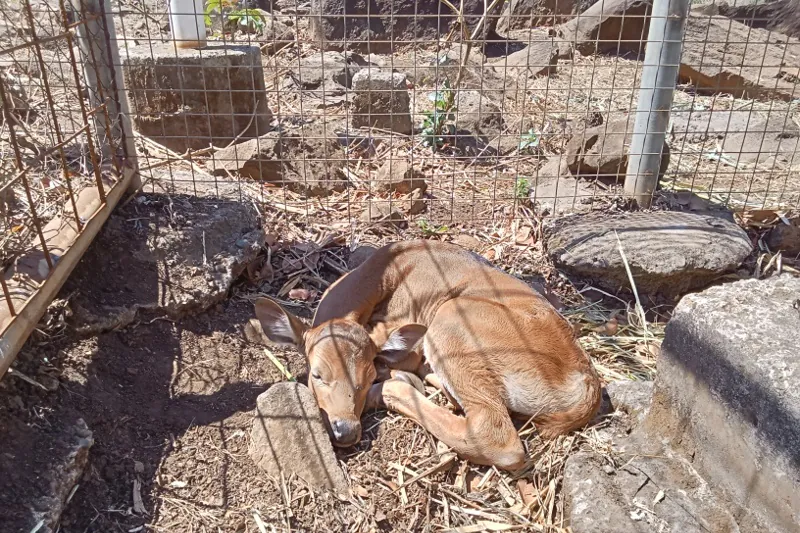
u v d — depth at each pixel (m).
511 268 1.81
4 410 1.08
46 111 1.67
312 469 1.18
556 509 1.19
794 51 3.60
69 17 1.58
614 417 1.32
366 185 2.11
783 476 0.96
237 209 1.73
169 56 2.08
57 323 1.28
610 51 3.87
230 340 1.49
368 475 1.21
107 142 1.60
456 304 1.39
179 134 2.17
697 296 1.16
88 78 1.60
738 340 1.03
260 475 1.18
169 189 1.79
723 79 3.32
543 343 1.31
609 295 1.75
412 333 1.30
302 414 1.21
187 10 2.14
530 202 2.02
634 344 1.61
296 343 1.36
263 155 2.04
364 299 1.44
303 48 3.46
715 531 1.07
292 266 1.76
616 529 1.07
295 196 2.02
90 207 1.43
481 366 1.30
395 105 2.45
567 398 1.28
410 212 2.01
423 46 3.78
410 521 1.15
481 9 3.85
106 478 1.12
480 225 1.97
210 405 1.31
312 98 2.70
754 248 1.92
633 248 1.73
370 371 1.28
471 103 2.62
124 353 1.36
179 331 1.47
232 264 1.59
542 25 4.19
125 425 1.22
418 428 1.30
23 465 1.03
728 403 1.05
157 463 1.17
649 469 1.16
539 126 2.62
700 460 1.14
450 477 1.24
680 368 1.16
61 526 1.03
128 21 3.00
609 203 1.94
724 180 2.27
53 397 1.17
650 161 1.90
